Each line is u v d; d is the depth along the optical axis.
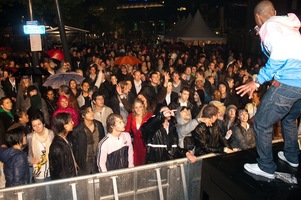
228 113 5.55
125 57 11.38
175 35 20.75
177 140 4.31
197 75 9.38
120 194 3.23
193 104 7.20
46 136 4.50
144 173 3.29
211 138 4.45
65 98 5.79
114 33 47.03
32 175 4.66
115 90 7.13
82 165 4.66
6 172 3.92
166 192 3.41
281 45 2.20
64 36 12.50
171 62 14.20
